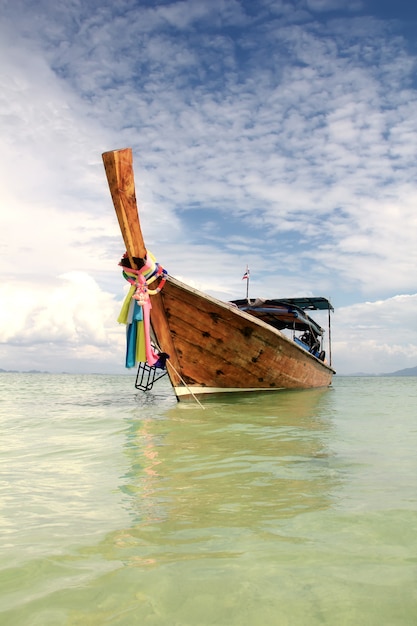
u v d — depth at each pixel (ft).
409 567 6.43
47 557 6.80
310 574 6.20
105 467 13.10
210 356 34.19
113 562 6.61
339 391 55.52
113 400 39.24
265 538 7.55
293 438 18.04
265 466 13.04
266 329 34.47
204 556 6.81
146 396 45.52
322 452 15.19
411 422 23.31
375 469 12.67
